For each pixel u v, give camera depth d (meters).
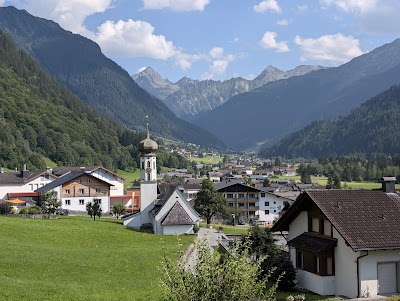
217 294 20.25
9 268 44.59
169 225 85.44
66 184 125.88
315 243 41.41
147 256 55.78
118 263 51.50
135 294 40.03
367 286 38.03
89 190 127.75
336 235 40.38
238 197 151.38
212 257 21.19
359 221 39.66
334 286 40.56
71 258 51.78
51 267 46.97
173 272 21.23
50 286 38.91
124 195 156.50
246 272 20.73
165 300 21.34
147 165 92.75
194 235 82.88
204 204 108.00
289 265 42.81
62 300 35.50
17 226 67.94
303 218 45.28
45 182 151.75
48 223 75.81
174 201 87.75
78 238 67.75
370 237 38.03
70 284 41.47
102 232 74.62
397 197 43.25
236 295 20.31
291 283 42.44
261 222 139.50
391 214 40.88
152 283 44.47
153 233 85.06
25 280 40.59
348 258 39.00
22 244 57.25
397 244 37.72
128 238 73.19
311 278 42.09
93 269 48.16
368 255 38.12
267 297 22.22
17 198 135.75
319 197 42.31
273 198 152.25
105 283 43.41
